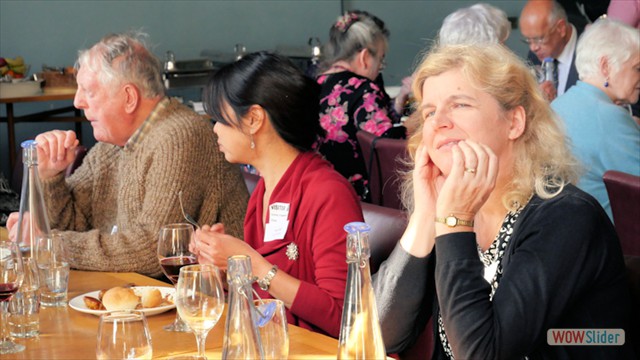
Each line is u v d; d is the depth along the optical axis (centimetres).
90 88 281
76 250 257
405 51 873
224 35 779
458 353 161
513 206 172
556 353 165
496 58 173
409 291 183
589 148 329
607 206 330
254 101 224
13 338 190
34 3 697
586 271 163
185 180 273
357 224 140
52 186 305
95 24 723
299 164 227
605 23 338
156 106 286
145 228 265
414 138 196
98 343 142
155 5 746
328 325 209
